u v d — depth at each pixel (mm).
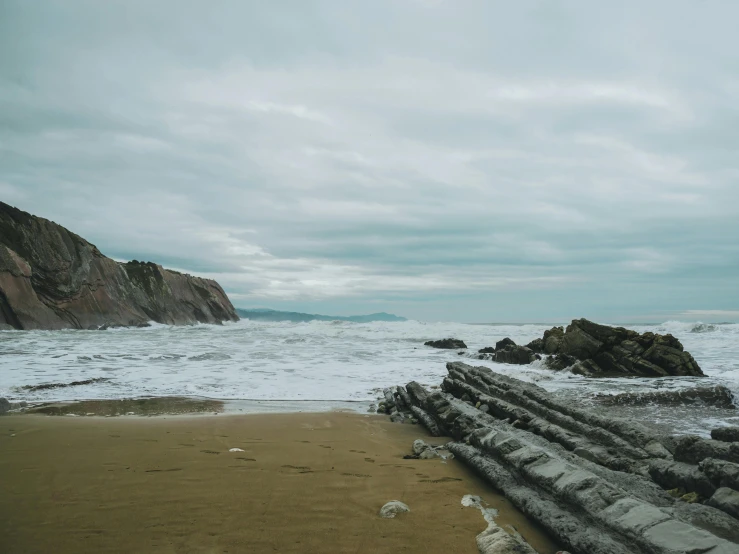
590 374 18953
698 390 12688
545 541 4340
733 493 4465
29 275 36375
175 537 4043
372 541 4078
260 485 5434
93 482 5414
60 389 13109
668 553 3402
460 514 4738
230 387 14008
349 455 7066
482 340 34219
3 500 4832
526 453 5617
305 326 47906
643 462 6059
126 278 47094
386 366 19000
